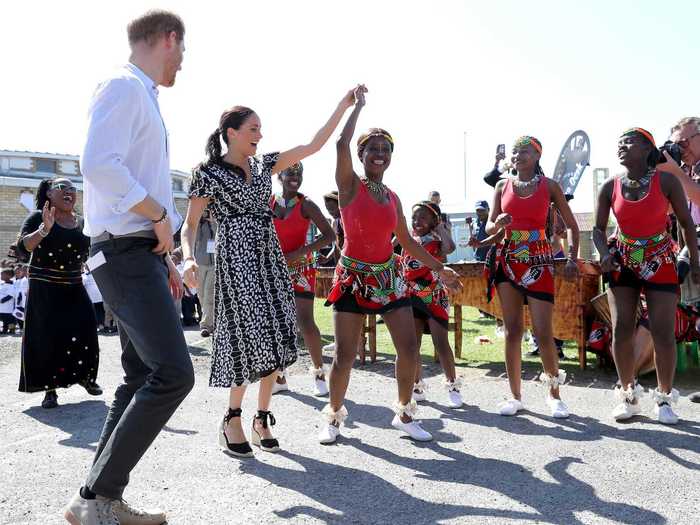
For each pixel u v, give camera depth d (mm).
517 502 3336
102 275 2902
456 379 5473
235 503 3352
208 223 9781
